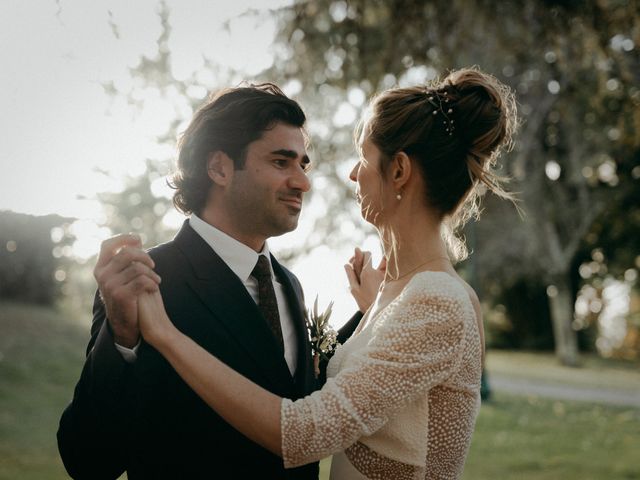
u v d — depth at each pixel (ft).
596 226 76.18
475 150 7.17
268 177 7.47
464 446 7.02
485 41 23.50
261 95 7.64
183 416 6.87
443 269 7.16
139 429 6.76
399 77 22.25
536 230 73.26
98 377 6.27
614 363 84.43
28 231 48.52
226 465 6.93
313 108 23.76
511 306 95.30
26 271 50.29
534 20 22.35
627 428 36.37
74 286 56.24
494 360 81.10
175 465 6.86
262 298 7.68
